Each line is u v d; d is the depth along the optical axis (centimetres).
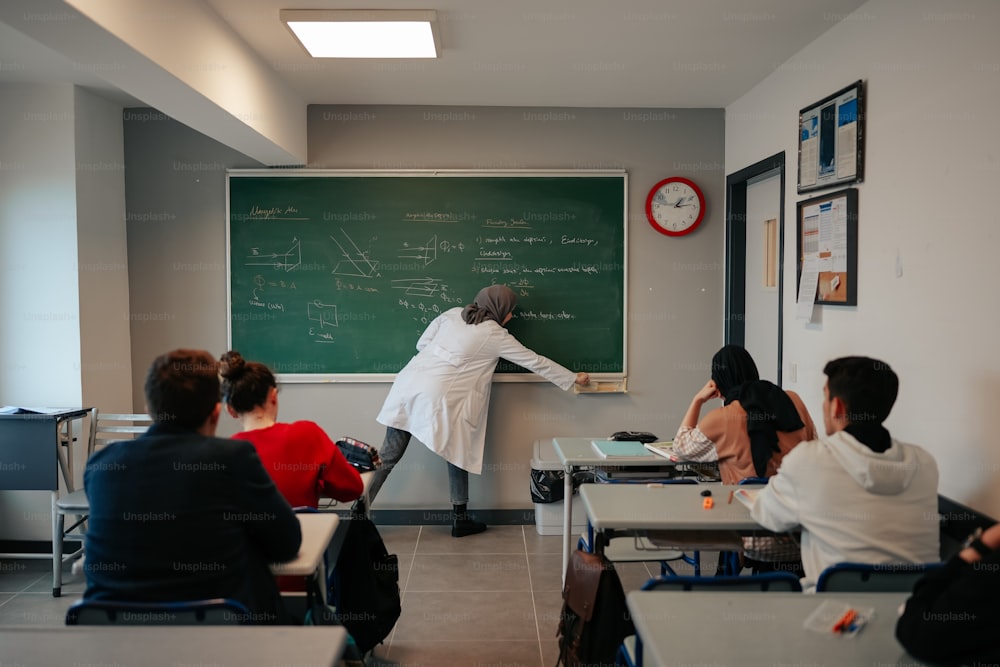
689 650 149
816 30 342
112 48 236
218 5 306
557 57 382
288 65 394
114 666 142
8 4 198
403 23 319
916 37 270
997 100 226
